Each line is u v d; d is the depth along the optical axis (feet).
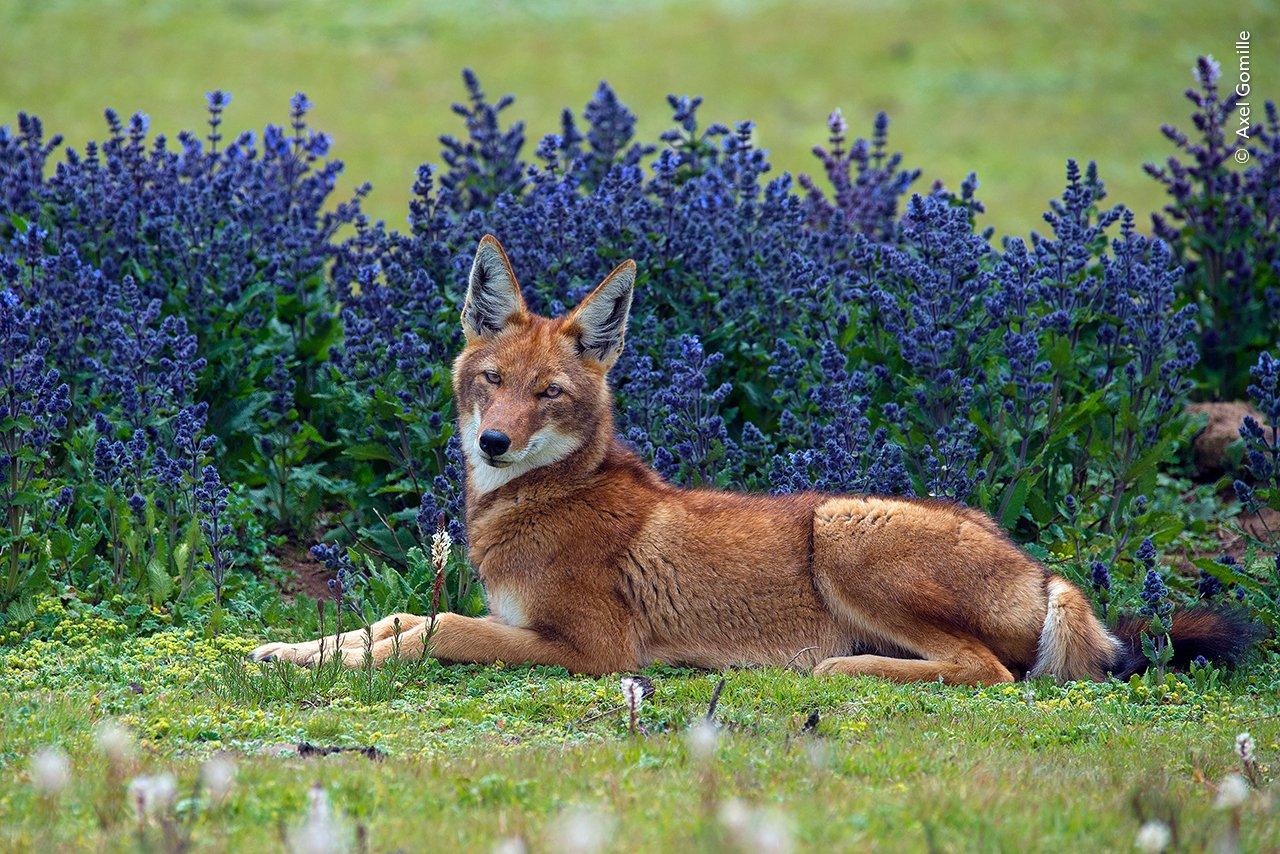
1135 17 157.89
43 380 37.42
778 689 32.07
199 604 37.93
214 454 45.01
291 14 160.66
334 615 38.70
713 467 42.39
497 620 35.53
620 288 35.65
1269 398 41.11
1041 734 29.63
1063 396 45.24
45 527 38.22
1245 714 32.27
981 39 153.38
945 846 20.71
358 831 19.25
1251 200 59.47
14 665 33.09
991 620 34.50
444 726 29.50
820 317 44.88
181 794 22.66
